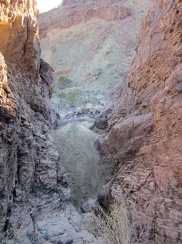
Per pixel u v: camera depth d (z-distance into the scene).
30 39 6.59
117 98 11.15
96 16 38.00
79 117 13.49
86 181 8.81
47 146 7.11
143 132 6.01
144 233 4.75
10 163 4.46
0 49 5.64
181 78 4.88
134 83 7.64
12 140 4.39
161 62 6.21
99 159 9.06
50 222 5.48
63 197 6.70
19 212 4.84
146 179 5.32
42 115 8.03
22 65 6.61
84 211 7.39
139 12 35.94
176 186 4.54
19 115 5.29
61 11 43.06
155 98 5.90
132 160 6.30
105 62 28.50
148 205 4.94
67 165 9.34
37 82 7.64
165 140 5.01
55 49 37.28
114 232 5.05
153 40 6.79
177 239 4.17
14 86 5.64
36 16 7.20
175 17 5.88
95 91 21.94
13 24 5.72
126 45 31.11
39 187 6.19
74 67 31.08
